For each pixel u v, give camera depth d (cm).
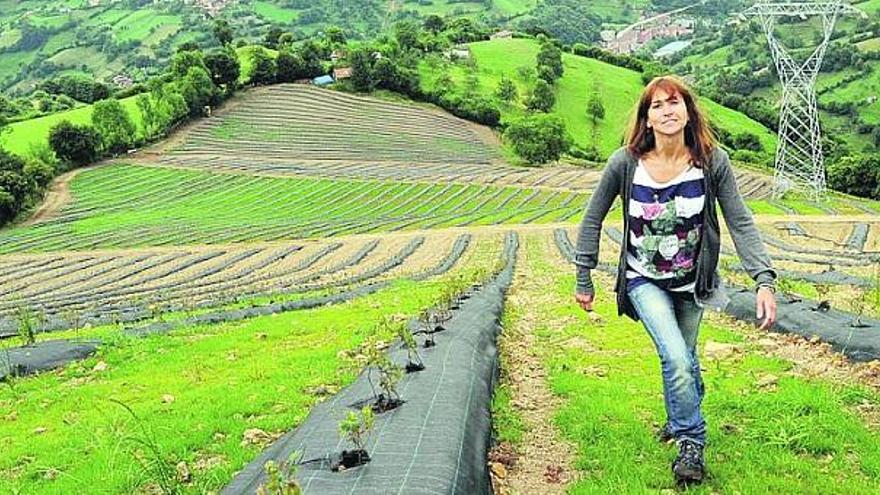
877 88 13238
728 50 18200
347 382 1009
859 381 847
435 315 1219
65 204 7419
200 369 1193
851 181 8444
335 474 538
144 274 4119
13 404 1116
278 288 2964
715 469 584
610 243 3856
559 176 8656
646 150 571
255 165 9012
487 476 597
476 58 13938
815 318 1127
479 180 8306
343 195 7656
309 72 12362
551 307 1683
